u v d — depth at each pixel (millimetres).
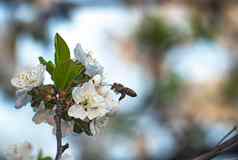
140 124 7621
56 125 2660
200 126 7430
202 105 7590
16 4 7777
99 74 2736
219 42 7773
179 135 7344
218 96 7672
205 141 7246
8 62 7848
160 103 7609
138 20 7730
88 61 2750
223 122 7504
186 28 7660
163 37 7613
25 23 7770
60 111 2668
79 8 7844
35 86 2691
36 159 3527
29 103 2727
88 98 2662
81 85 2725
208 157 2752
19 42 7832
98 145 8133
